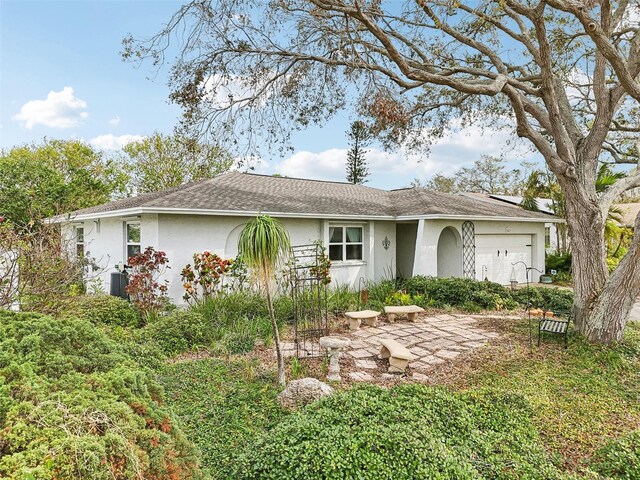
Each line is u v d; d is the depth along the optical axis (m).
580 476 3.16
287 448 2.93
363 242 13.65
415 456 2.82
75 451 1.62
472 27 10.05
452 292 11.54
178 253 9.78
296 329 6.86
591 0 7.23
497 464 3.14
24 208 14.93
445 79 7.12
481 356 6.78
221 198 10.85
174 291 9.72
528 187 20.64
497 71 9.65
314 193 14.73
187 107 8.95
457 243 14.55
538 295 11.55
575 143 8.41
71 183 20.08
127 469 1.76
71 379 2.16
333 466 2.69
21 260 6.17
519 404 4.46
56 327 2.58
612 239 18.55
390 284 12.78
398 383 5.52
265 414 4.39
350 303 10.51
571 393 5.20
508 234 16.14
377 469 2.71
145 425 2.16
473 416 3.93
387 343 6.52
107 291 12.08
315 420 3.32
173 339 6.79
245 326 7.83
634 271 7.03
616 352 6.79
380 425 3.21
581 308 7.79
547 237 23.92
